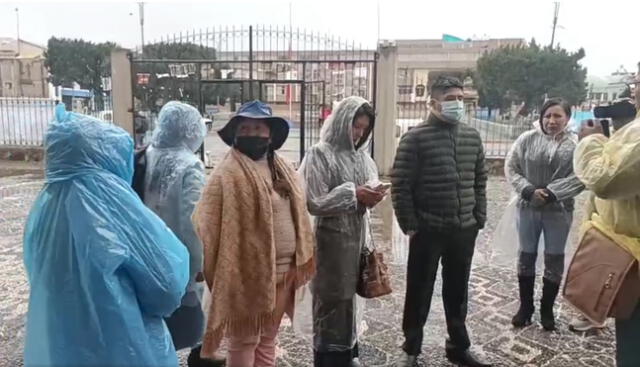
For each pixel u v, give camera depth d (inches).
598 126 108.1
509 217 145.3
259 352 94.1
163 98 436.5
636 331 81.4
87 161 61.1
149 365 61.2
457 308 118.3
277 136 92.3
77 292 58.1
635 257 80.4
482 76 898.1
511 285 174.7
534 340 131.6
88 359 57.6
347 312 106.3
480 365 116.8
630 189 75.3
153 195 99.4
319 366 107.6
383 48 398.3
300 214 93.2
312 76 458.9
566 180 130.3
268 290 85.4
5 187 362.9
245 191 84.3
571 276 88.6
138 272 61.4
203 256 84.0
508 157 144.3
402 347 119.8
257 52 468.8
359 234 105.1
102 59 792.3
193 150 106.0
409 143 111.7
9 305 150.3
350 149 104.9
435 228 110.7
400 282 177.3
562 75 876.6
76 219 58.8
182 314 98.7
